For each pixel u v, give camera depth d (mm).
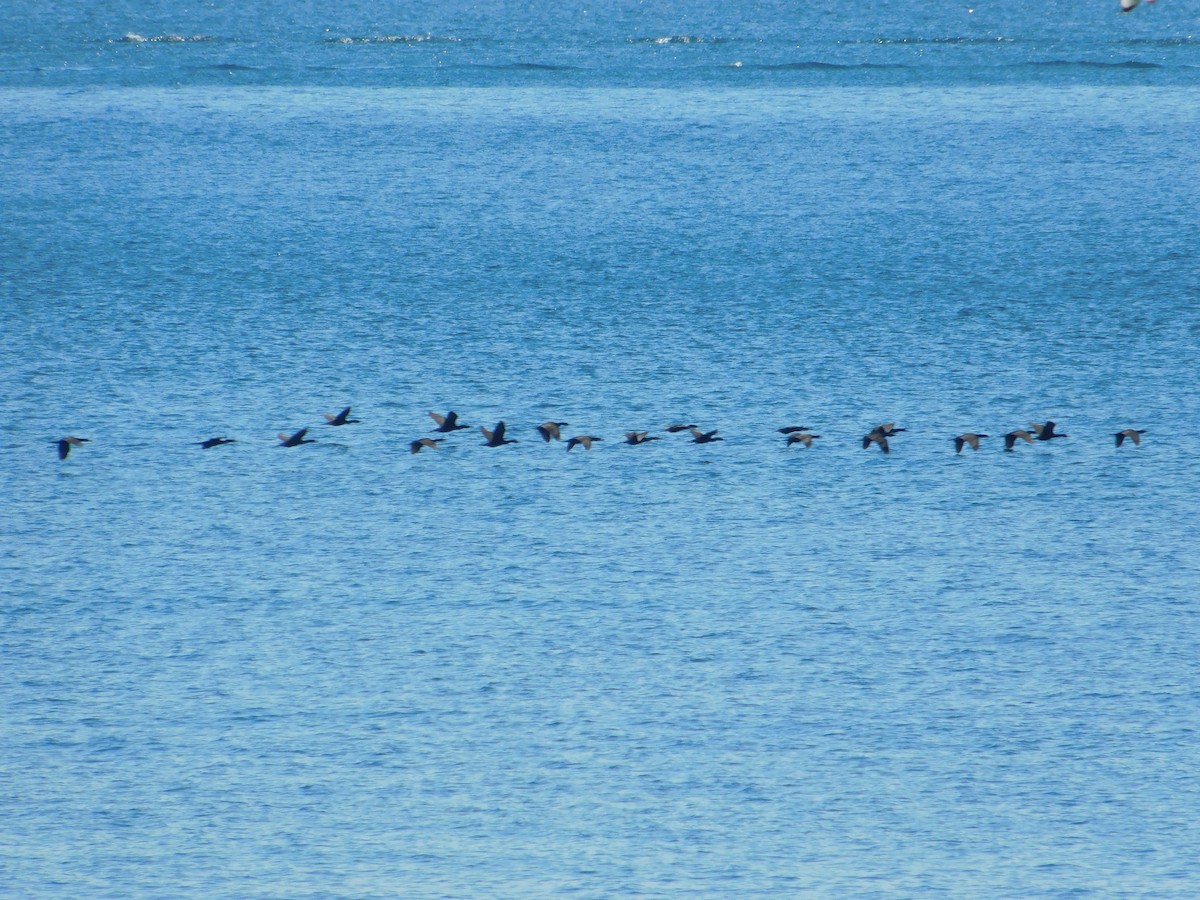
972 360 64562
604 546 47750
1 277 78688
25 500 51156
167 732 37781
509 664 40812
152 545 48000
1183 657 40938
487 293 75812
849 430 56688
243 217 92438
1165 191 96688
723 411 58688
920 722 37969
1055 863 32875
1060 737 37344
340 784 35750
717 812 34594
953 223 89875
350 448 55469
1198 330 68625
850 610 43562
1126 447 55062
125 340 67688
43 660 41125
